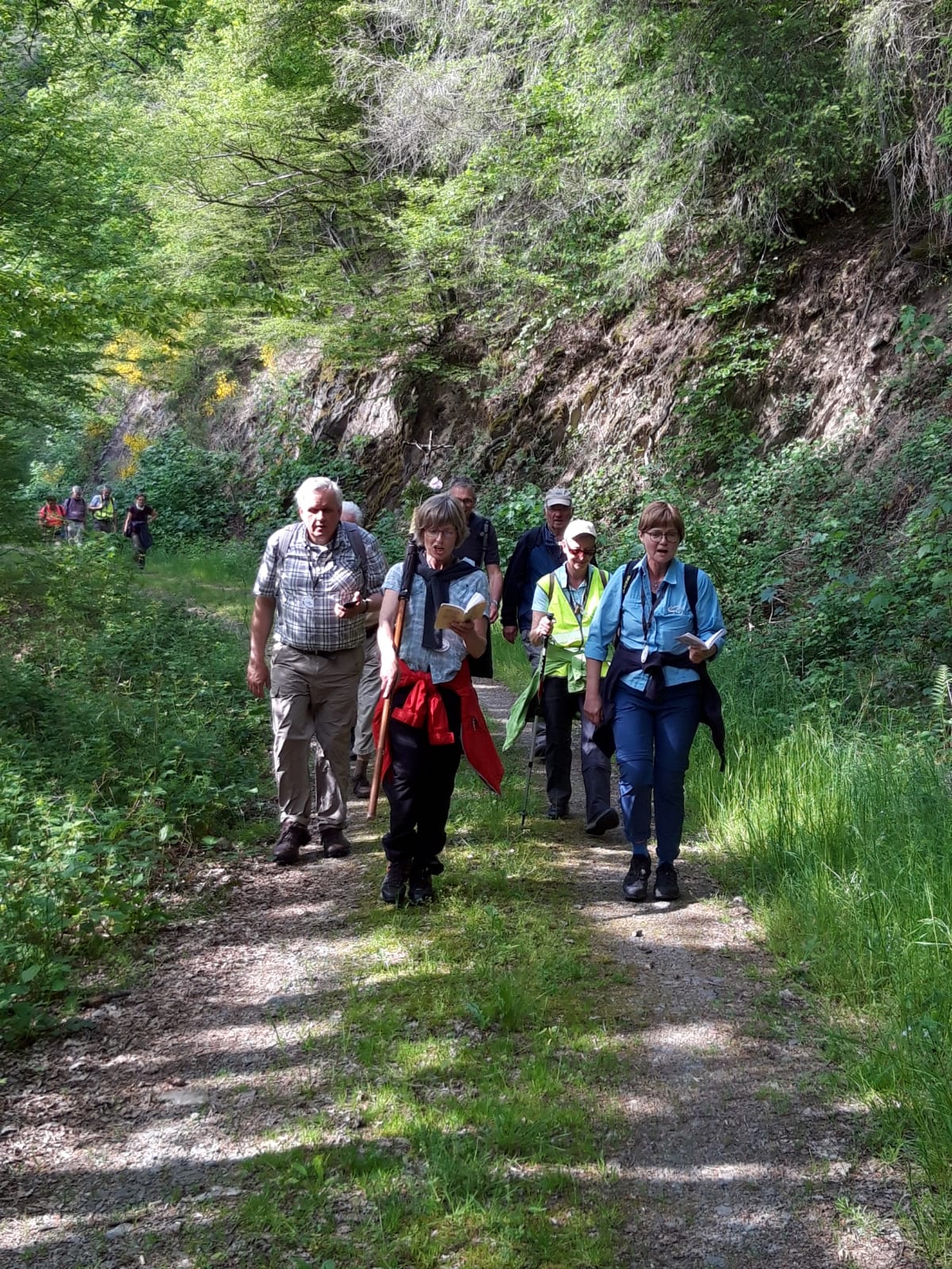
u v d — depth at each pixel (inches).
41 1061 137.1
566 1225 102.7
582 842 220.7
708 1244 100.2
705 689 186.1
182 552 924.0
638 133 503.2
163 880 200.1
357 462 892.6
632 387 603.8
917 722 265.3
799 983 152.2
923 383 423.2
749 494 455.2
